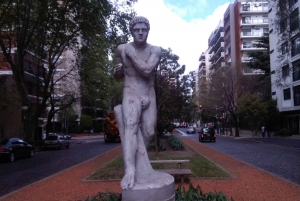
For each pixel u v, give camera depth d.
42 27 22.50
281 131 37.03
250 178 9.73
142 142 4.22
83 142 38.56
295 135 35.59
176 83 23.73
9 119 33.34
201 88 46.72
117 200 4.50
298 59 32.12
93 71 28.80
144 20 4.31
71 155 21.53
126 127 4.02
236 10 60.38
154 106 4.42
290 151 20.00
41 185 9.45
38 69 28.53
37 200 7.48
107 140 36.00
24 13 21.50
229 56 62.41
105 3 19.31
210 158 15.77
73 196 7.72
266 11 58.81
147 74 4.23
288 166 12.94
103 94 31.75
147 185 3.74
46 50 30.41
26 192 8.48
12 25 23.39
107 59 32.16
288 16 21.25
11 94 30.95
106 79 31.23
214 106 47.28
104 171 11.52
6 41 26.02
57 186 9.17
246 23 58.75
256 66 45.31
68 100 36.09
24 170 14.27
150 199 3.70
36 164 16.67
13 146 18.69
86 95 32.31
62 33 22.56
